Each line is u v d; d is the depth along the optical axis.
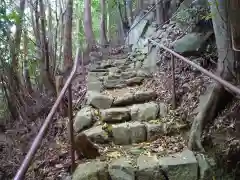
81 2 11.61
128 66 5.99
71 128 2.84
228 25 2.94
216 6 2.88
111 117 3.72
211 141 3.00
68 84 2.74
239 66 3.01
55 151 3.40
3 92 4.98
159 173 2.75
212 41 4.25
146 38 6.73
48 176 2.96
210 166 2.77
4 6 4.48
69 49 6.09
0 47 4.68
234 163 2.74
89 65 6.70
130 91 4.62
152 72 5.14
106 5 11.59
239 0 2.81
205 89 3.55
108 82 4.94
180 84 4.02
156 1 6.75
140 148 3.23
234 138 2.83
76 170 2.82
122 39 10.39
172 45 4.54
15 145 4.11
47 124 1.99
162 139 3.37
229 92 3.09
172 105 3.83
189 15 4.84
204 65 4.06
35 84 6.29
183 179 2.73
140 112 3.79
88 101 4.18
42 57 5.07
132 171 2.77
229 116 3.03
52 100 5.00
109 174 2.79
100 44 10.14
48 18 6.31
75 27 10.98
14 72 4.97
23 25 5.43
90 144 3.01
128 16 9.72
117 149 3.25
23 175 1.38
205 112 3.13
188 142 3.13
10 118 5.00
